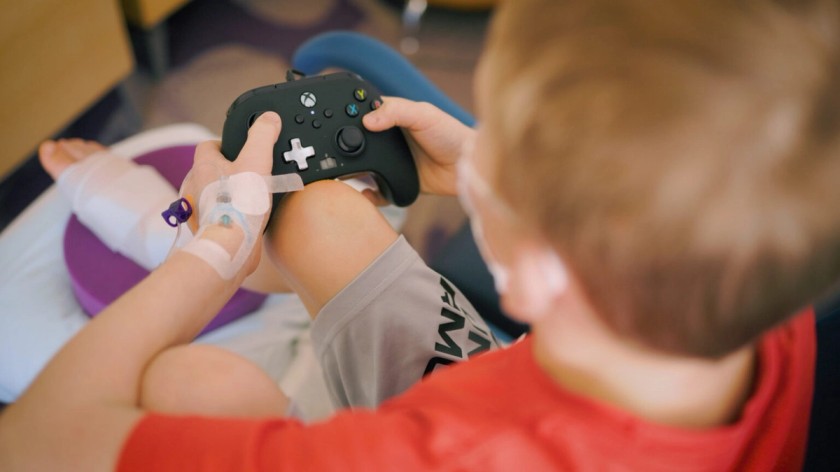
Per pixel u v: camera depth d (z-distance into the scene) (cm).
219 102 173
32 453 41
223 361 50
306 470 36
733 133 25
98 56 146
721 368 35
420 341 66
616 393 35
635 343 32
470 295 98
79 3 134
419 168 78
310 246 64
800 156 25
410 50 191
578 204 27
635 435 33
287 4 193
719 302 28
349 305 64
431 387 40
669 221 26
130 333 47
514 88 28
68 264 105
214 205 57
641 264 27
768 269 27
